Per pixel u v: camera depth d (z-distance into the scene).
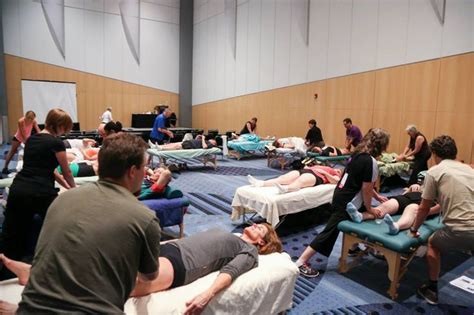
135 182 1.30
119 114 12.82
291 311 2.48
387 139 2.95
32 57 11.19
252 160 9.02
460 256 3.40
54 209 1.20
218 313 1.85
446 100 6.56
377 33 7.65
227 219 4.37
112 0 12.21
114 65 12.51
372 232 2.72
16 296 1.73
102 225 1.14
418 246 2.69
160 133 8.12
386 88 7.57
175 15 13.52
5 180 3.97
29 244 2.69
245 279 1.96
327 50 8.76
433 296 2.59
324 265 3.20
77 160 5.04
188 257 1.90
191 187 6.02
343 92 8.47
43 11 11.18
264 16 10.52
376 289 2.79
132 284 1.20
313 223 4.31
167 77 13.65
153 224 1.22
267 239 2.32
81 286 1.08
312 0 9.02
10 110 11.10
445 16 6.48
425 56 6.84
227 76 12.22
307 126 9.46
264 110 10.84
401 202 3.17
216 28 12.55
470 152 6.26
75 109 11.99
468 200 2.41
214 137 9.62
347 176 2.96
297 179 3.99
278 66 10.19
